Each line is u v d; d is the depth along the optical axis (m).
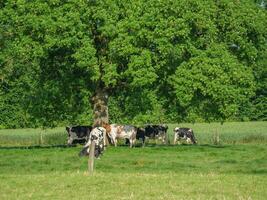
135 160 31.88
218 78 39.44
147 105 39.84
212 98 39.84
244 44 43.31
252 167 29.42
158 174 24.14
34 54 37.97
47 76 42.00
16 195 18.78
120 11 38.59
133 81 37.50
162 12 38.75
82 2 38.00
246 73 41.44
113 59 38.91
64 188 20.06
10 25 40.34
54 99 41.53
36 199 18.12
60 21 37.50
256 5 46.88
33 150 38.19
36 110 41.88
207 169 28.48
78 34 37.66
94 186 20.38
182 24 38.47
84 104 42.34
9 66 42.12
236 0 44.19
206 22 40.44
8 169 28.48
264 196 18.83
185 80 38.91
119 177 22.52
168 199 18.03
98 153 32.81
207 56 40.44
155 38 38.19
